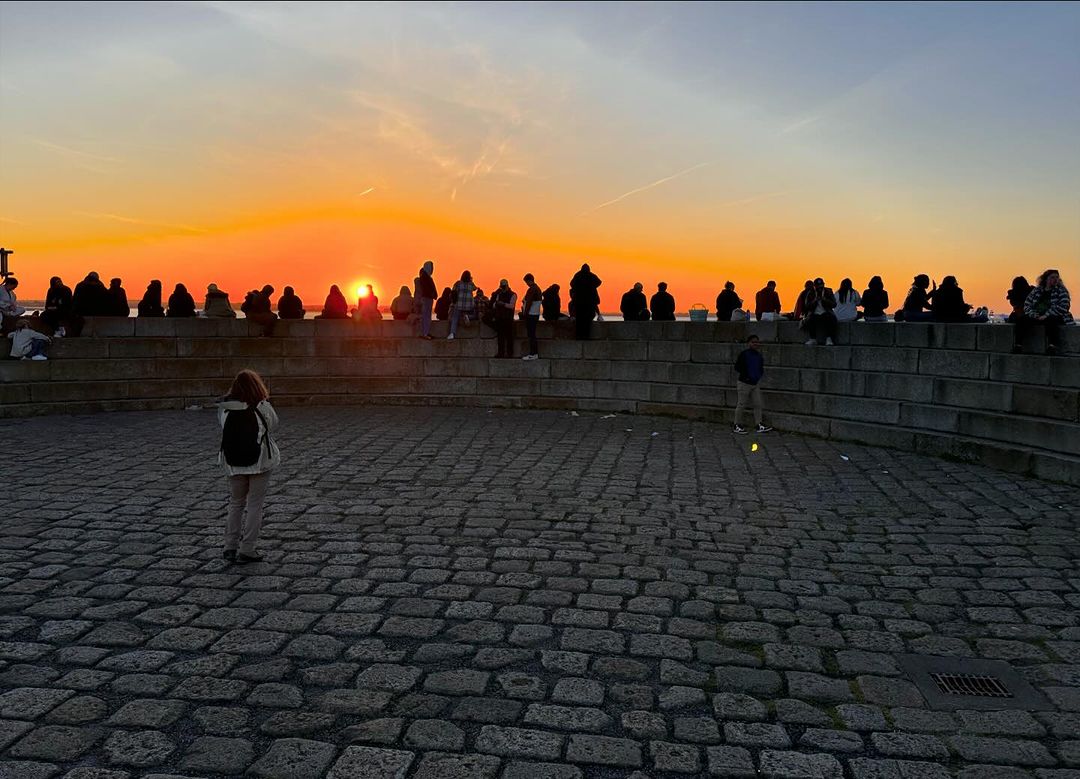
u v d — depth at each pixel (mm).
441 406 18594
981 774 3877
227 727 4195
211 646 5203
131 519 8258
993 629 5660
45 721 4227
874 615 5898
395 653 5129
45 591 6168
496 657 5090
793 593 6320
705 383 16812
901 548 7523
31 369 16656
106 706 4398
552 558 7117
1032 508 9031
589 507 8953
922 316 16156
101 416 16328
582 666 4984
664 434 14555
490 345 18766
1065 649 5336
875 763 3965
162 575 6574
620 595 6219
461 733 4164
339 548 7352
